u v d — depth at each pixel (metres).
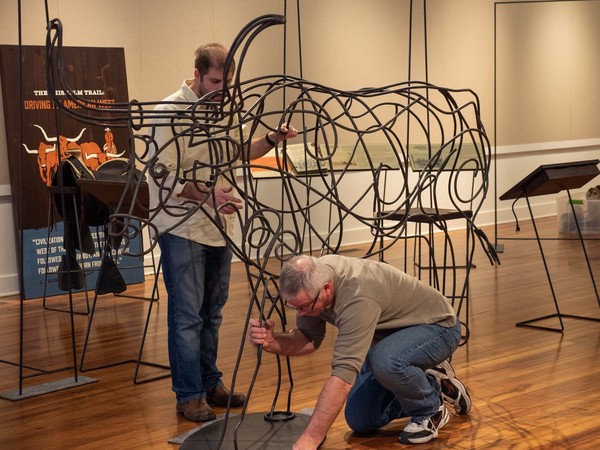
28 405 4.23
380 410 3.70
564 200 9.61
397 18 9.32
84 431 3.85
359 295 3.20
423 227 9.72
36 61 6.88
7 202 6.91
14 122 6.80
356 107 8.98
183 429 3.84
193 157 3.76
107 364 4.92
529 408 4.03
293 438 3.58
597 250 8.45
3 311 6.39
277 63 8.38
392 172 9.34
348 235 9.03
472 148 7.46
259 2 8.23
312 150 6.17
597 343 5.16
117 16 7.33
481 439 3.65
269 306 6.35
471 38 10.03
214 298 4.07
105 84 7.21
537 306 6.16
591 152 11.45
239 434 3.65
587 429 3.75
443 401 3.85
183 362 3.91
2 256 6.91
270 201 8.34
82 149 7.07
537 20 10.65
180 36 7.71
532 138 10.73
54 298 6.89
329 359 4.89
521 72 10.55
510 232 9.79
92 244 5.93
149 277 7.56
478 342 5.22
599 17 11.30
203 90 3.71
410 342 3.52
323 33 8.71
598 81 11.38
